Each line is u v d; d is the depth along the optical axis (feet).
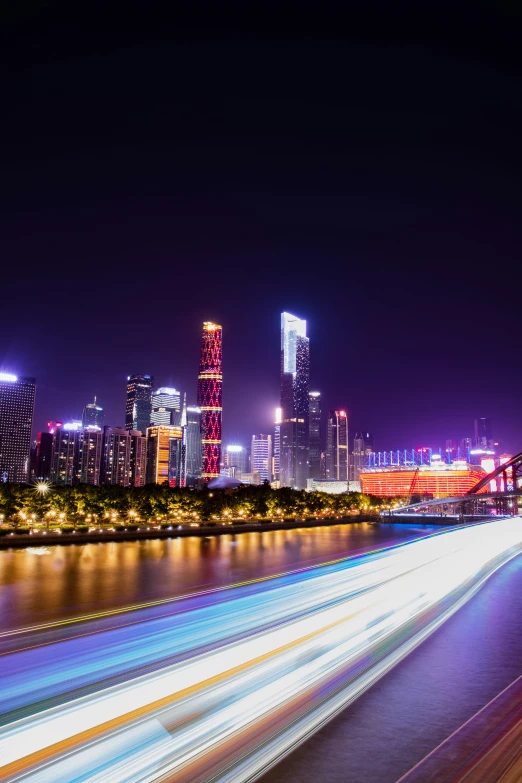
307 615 88.17
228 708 53.11
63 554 356.59
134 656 66.03
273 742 49.70
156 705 51.98
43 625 125.90
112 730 47.09
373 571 135.03
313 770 46.96
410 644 85.81
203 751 46.34
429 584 123.85
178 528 541.34
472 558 182.39
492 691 66.49
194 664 62.34
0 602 180.34
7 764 41.81
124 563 306.35
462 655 81.05
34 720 48.08
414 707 60.95
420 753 50.34
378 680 68.95
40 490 502.79
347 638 78.18
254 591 129.29
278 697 57.36
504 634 93.61
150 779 41.70
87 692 54.34
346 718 57.41
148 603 148.56
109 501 526.57
